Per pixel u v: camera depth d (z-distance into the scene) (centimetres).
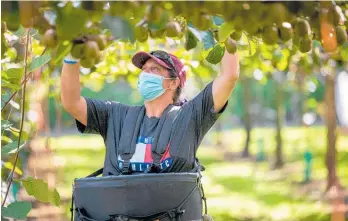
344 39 620
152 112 848
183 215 755
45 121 1631
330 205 2689
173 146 815
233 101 8581
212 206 3334
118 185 737
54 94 1625
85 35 566
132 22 580
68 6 518
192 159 829
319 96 3862
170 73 852
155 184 740
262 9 556
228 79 820
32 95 1295
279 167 5312
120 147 827
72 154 7294
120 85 8756
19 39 941
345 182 3300
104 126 864
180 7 558
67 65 813
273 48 1302
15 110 1254
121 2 536
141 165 815
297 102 6850
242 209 3138
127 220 739
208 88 838
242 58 1481
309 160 4134
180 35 597
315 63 1472
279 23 562
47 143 1614
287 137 7388
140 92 852
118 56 1319
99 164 6038
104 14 531
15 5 530
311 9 580
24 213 744
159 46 1266
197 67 1358
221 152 7556
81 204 762
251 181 4544
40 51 1130
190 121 828
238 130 11275
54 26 539
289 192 3662
